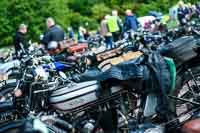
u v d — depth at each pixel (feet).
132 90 20.83
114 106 20.84
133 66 20.38
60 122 20.52
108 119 20.80
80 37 68.28
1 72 32.24
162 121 20.72
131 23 61.82
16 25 88.99
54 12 94.27
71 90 20.72
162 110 20.42
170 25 60.13
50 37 40.45
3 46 88.22
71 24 99.35
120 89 20.75
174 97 20.58
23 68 25.57
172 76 20.52
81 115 20.86
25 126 12.72
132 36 42.86
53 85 21.57
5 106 21.36
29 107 21.47
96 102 20.72
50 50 39.83
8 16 89.20
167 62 20.61
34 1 90.74
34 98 21.44
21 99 22.08
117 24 62.13
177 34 43.88
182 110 22.30
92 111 20.85
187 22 59.36
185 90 22.29
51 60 29.63
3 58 39.52
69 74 28.99
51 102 20.97
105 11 104.63
